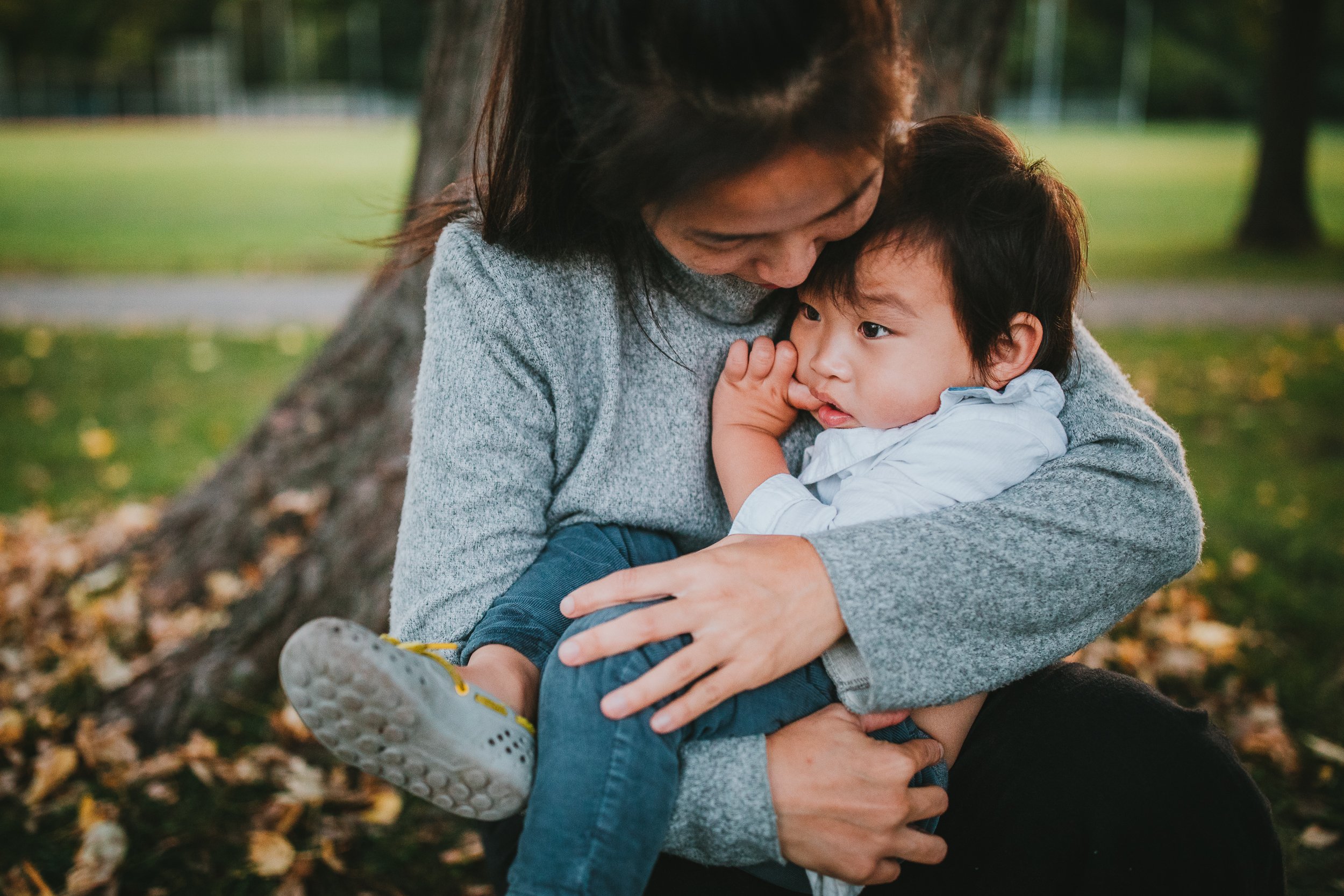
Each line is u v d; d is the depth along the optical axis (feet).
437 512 4.12
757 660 3.56
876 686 3.69
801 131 3.11
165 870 6.34
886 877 3.64
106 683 7.85
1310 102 37.04
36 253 34.55
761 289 4.37
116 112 141.38
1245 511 12.54
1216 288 29.99
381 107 144.05
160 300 27.43
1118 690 3.97
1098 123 135.85
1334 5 96.68
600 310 4.22
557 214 4.00
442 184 7.62
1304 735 7.75
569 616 3.77
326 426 8.32
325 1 141.28
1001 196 4.16
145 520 11.42
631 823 3.38
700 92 3.05
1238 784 3.73
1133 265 34.01
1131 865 3.69
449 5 7.43
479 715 3.36
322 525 7.80
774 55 3.00
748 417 4.42
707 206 3.25
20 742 7.45
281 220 44.04
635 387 4.35
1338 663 8.85
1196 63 133.28
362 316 8.29
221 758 7.23
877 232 4.11
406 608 4.16
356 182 58.80
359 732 3.21
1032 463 4.09
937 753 3.84
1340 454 15.08
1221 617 9.71
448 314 4.20
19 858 6.44
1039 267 4.20
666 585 3.66
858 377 4.30
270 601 7.68
